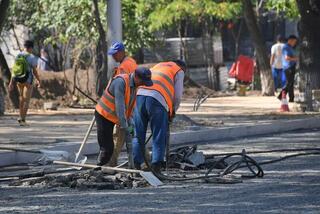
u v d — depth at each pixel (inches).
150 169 705.0
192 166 756.0
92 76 1638.8
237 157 861.2
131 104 718.5
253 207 568.4
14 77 1139.9
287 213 544.7
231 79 2020.2
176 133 1010.1
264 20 2412.6
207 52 2034.9
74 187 671.8
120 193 640.4
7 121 1230.3
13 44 1919.3
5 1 1254.9
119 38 1052.5
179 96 717.9
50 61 1932.8
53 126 1154.7
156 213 550.3
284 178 709.9
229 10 1834.4
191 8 1818.4
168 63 724.7
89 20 1628.9
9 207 584.4
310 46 1365.7
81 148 800.9
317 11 1366.9
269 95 1777.8
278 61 1722.4
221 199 603.8
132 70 742.5
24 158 843.4
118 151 746.2
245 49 2482.8
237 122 1176.8
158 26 1791.3
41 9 1707.7
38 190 661.9
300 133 1133.7
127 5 1696.6
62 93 1601.9
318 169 766.5
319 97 1352.1
